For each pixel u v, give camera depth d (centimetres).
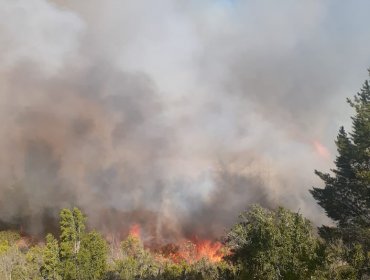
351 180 4969
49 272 4397
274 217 3447
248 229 3491
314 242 2383
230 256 4134
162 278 5297
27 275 5203
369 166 4822
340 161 5162
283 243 2342
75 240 4509
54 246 4512
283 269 2267
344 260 2328
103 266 4434
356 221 4475
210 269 4619
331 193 5119
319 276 2092
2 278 5447
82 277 4278
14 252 6788
